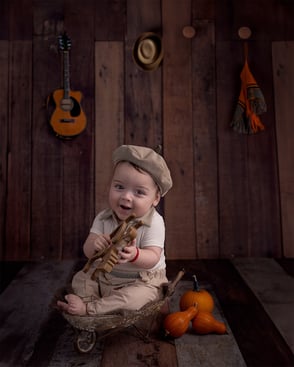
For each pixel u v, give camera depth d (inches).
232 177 101.7
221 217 101.5
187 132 101.7
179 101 101.8
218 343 55.6
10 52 99.8
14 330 59.9
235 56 102.0
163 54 101.7
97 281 55.9
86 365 49.7
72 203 100.3
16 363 50.6
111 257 47.1
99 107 101.0
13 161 99.7
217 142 101.8
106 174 100.7
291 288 78.4
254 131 99.8
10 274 87.3
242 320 63.4
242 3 102.3
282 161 101.8
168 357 51.6
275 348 54.5
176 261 98.3
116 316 48.1
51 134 100.0
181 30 102.0
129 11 101.5
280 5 102.4
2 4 100.0
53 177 100.2
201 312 59.1
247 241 101.5
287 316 65.0
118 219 56.6
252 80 98.3
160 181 54.9
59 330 59.9
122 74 101.3
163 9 101.9
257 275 86.7
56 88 100.0
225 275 86.9
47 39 100.2
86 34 101.0
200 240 101.2
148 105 101.5
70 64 100.7
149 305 51.6
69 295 51.0
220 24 102.2
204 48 102.2
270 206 101.7
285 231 101.4
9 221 99.6
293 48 102.3
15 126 99.7
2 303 70.3
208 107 101.8
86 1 101.1
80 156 100.5
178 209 101.2
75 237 100.3
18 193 99.7
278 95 102.2
